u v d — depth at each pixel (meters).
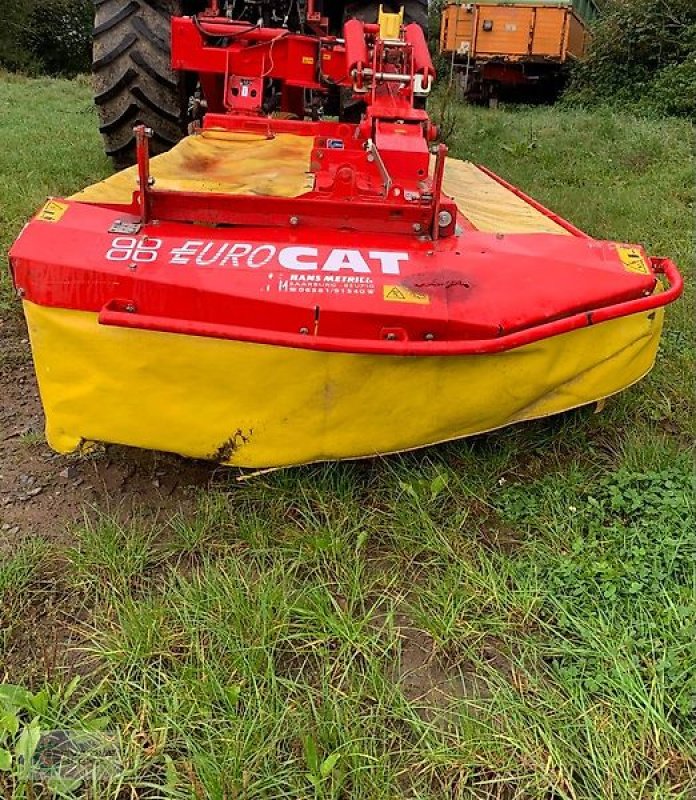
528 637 2.17
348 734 1.88
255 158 3.23
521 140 8.92
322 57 3.96
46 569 2.39
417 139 3.02
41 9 22.52
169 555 2.44
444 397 2.50
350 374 2.40
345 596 2.29
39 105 10.62
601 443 3.07
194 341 2.33
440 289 2.40
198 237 2.49
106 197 2.80
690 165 7.50
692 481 2.71
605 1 17.48
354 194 2.69
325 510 2.58
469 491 2.69
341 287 2.36
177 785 1.78
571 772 1.83
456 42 15.22
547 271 2.53
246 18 5.02
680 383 3.50
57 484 2.78
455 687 2.07
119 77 5.04
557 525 2.56
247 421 2.45
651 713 1.92
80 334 2.36
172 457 2.86
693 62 11.68
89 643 2.15
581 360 2.62
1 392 3.41
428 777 1.83
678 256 5.00
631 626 2.17
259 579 2.31
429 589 2.33
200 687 1.96
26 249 2.34
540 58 14.83
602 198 6.30
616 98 12.86
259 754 1.82
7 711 1.86
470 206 3.36
